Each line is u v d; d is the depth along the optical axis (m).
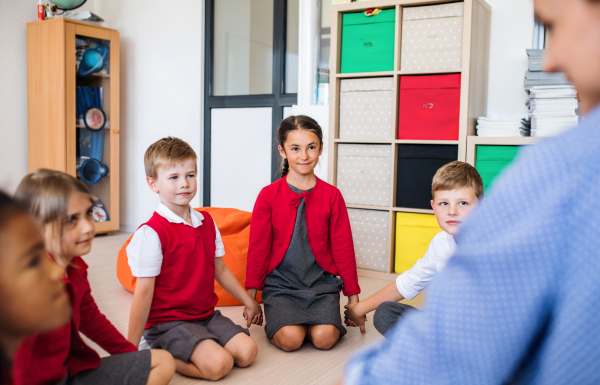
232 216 2.44
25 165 3.65
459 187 1.31
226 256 2.13
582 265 0.28
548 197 0.30
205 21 3.64
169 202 1.45
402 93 2.46
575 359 0.29
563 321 0.29
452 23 2.33
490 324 0.31
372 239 2.57
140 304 1.38
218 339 1.41
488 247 0.31
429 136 2.41
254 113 3.54
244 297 1.65
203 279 1.49
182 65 3.73
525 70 2.57
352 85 2.58
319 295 1.69
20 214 0.32
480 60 2.47
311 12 2.97
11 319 0.32
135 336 1.37
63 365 0.93
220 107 3.65
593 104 0.32
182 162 1.43
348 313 1.69
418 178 2.45
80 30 3.45
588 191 0.29
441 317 0.33
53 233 0.88
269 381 1.36
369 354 0.40
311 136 1.73
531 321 0.30
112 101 3.68
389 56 2.49
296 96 3.32
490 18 2.60
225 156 3.69
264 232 1.75
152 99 3.89
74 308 0.96
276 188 1.77
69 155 3.44
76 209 0.91
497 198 0.33
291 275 1.74
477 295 0.32
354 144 2.59
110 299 2.11
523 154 0.34
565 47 0.32
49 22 3.40
